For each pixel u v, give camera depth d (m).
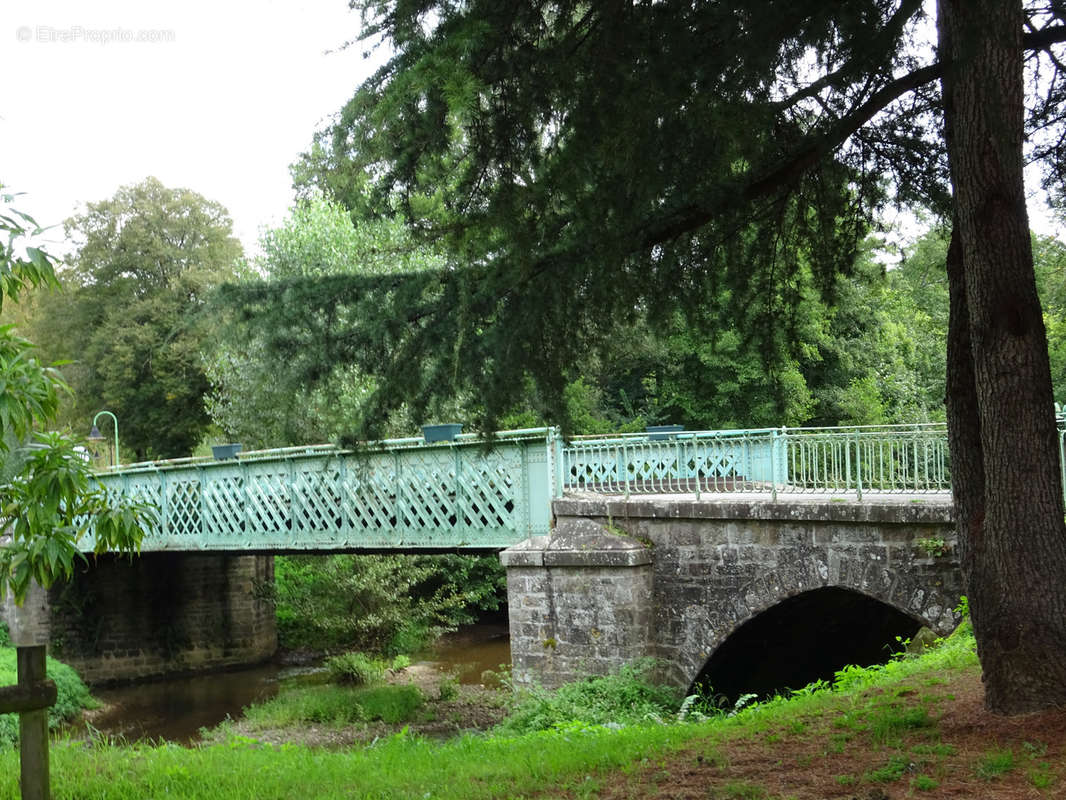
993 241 6.47
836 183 8.57
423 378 8.30
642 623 13.77
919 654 11.89
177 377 36.19
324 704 18.73
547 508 15.10
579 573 14.12
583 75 6.58
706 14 6.08
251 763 8.39
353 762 8.15
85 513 5.79
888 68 7.32
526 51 6.55
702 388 10.45
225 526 20.81
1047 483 6.47
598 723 12.23
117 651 26.53
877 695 8.12
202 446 36.53
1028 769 5.48
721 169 7.06
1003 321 6.48
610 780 6.29
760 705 9.53
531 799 6.02
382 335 8.22
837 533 12.55
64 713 21.11
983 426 6.60
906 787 5.46
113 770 8.22
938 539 11.80
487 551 17.00
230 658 28.55
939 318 35.88
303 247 25.52
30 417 5.22
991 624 6.57
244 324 8.60
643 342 8.73
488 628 31.28
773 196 8.41
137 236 37.78
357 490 17.67
